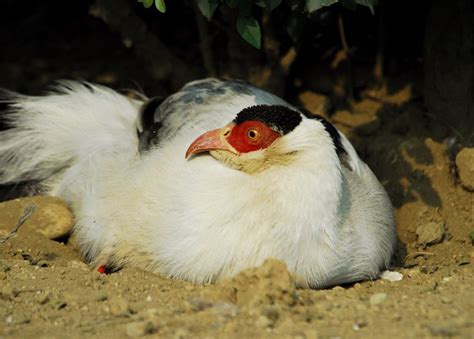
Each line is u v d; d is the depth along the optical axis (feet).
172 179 35.06
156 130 38.68
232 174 33.81
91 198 38.47
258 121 33.47
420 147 45.39
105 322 28.66
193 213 33.37
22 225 38.75
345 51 49.98
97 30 59.00
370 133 47.78
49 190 43.16
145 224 35.29
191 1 49.39
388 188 44.62
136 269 35.22
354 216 35.17
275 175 33.12
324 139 33.45
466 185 43.24
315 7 37.17
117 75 54.54
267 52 48.08
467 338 26.12
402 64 51.16
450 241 42.22
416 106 48.78
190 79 50.72
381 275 36.60
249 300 29.60
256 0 37.45
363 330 27.12
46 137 42.39
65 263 36.96
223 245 32.76
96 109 42.11
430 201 43.60
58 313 29.84
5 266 34.55
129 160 38.34
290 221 32.60
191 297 31.17
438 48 46.19
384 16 49.16
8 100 44.75
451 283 33.63
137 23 49.16
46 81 54.29
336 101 50.55
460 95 45.32
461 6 44.96
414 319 28.17
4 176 43.57
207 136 34.35
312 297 31.14
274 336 26.63
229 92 39.91
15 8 59.77
